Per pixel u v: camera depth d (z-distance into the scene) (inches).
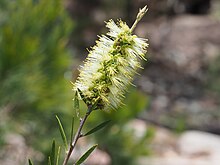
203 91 531.5
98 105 69.5
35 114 176.2
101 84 68.5
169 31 644.1
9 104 172.1
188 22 708.7
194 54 625.9
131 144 212.5
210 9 772.6
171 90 519.5
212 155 328.2
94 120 194.1
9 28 167.2
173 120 434.0
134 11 557.9
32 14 174.9
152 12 598.2
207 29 706.2
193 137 347.3
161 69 564.4
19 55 166.2
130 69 68.7
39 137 181.3
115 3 599.2
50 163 76.0
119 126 206.7
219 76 561.9
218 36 689.6
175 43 641.0
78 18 613.0
